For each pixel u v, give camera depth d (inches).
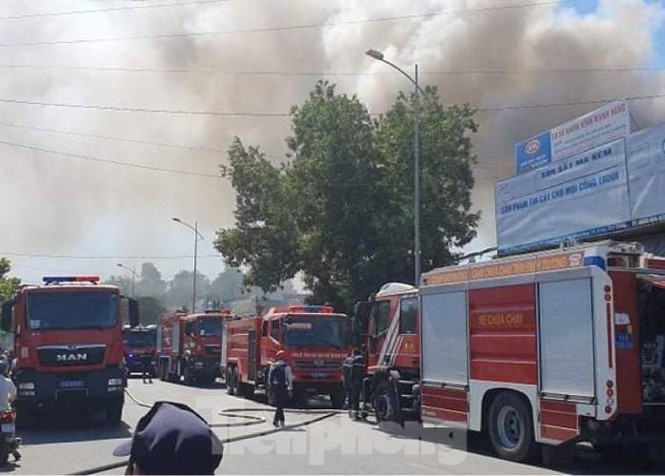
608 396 449.1
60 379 701.3
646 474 466.9
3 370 514.6
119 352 724.0
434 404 598.5
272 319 975.0
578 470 481.7
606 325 454.0
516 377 512.4
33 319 705.6
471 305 562.3
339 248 1369.3
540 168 984.3
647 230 824.3
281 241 1455.5
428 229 1354.6
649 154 796.6
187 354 1492.4
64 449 582.2
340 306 1414.9
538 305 498.0
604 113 900.6
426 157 1381.6
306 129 1412.4
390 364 697.6
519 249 1020.5
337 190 1346.0
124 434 674.8
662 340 484.4
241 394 1115.9
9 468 492.1
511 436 522.3
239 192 1515.7
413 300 668.1
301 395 946.1
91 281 760.3
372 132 1386.6
